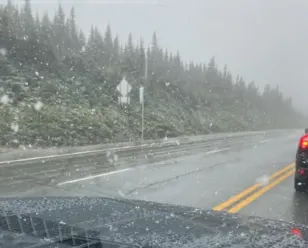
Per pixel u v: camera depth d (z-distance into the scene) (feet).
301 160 23.54
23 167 34.04
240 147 63.36
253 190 25.16
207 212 10.52
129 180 28.71
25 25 83.82
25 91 62.28
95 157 43.68
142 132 70.59
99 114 71.20
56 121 58.75
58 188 25.00
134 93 95.61
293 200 22.25
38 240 6.71
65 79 77.46
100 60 104.58
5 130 49.90
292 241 7.52
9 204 9.96
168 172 33.17
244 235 7.77
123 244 6.61
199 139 83.76
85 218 8.68
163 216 9.32
